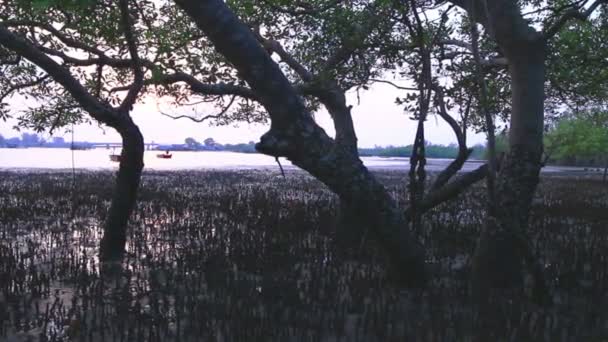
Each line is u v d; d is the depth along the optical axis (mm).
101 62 7637
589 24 7891
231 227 9625
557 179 29594
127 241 8477
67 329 4348
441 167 47844
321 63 6984
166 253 7531
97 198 14438
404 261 5449
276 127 4598
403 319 4641
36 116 8883
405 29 6348
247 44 4309
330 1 6465
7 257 6609
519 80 5445
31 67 8039
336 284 5734
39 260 7117
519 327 4230
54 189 17328
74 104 8930
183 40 7734
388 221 5156
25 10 6504
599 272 6230
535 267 5031
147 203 13625
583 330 4328
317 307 4953
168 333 4324
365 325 4375
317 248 7691
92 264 6781
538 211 12555
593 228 9977
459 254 7789
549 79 8328
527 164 5457
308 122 4652
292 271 6410
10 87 8250
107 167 36781
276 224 9859
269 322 4410
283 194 16953
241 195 15781
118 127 7012
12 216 10820
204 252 7355
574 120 29969
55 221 10555
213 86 7562
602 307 4984
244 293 5414
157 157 66938
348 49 6090
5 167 36094
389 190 20078
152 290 5602
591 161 52344
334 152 4746
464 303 5090
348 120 7648
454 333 4320
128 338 4129
